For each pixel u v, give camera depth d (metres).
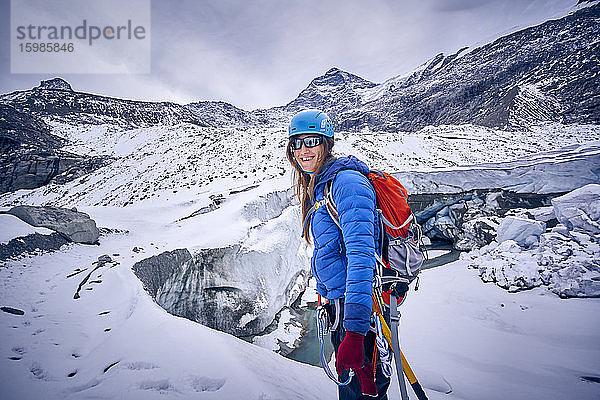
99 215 11.95
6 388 2.52
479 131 61.22
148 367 2.73
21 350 3.22
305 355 7.93
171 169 28.98
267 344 8.39
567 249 10.78
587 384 4.93
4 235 6.66
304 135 1.66
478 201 19.31
